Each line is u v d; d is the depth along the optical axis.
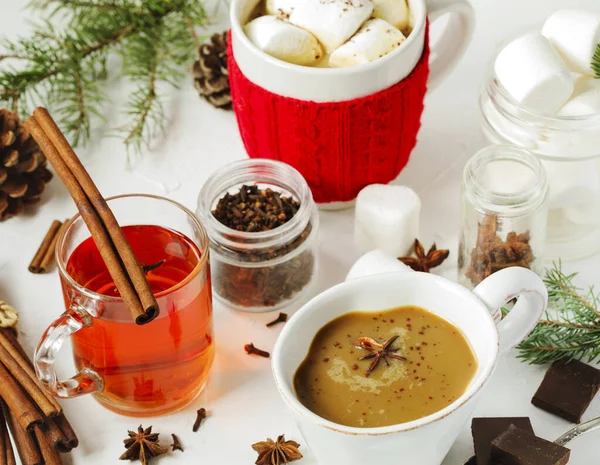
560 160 0.74
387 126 0.74
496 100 0.75
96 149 0.82
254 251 0.72
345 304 0.65
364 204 0.75
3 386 0.68
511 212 0.71
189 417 0.70
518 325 0.65
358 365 0.64
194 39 0.85
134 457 0.69
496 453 0.66
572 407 0.69
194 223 0.68
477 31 0.87
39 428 0.68
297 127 0.74
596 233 0.77
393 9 0.74
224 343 0.74
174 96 0.85
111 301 0.65
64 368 0.73
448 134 0.83
